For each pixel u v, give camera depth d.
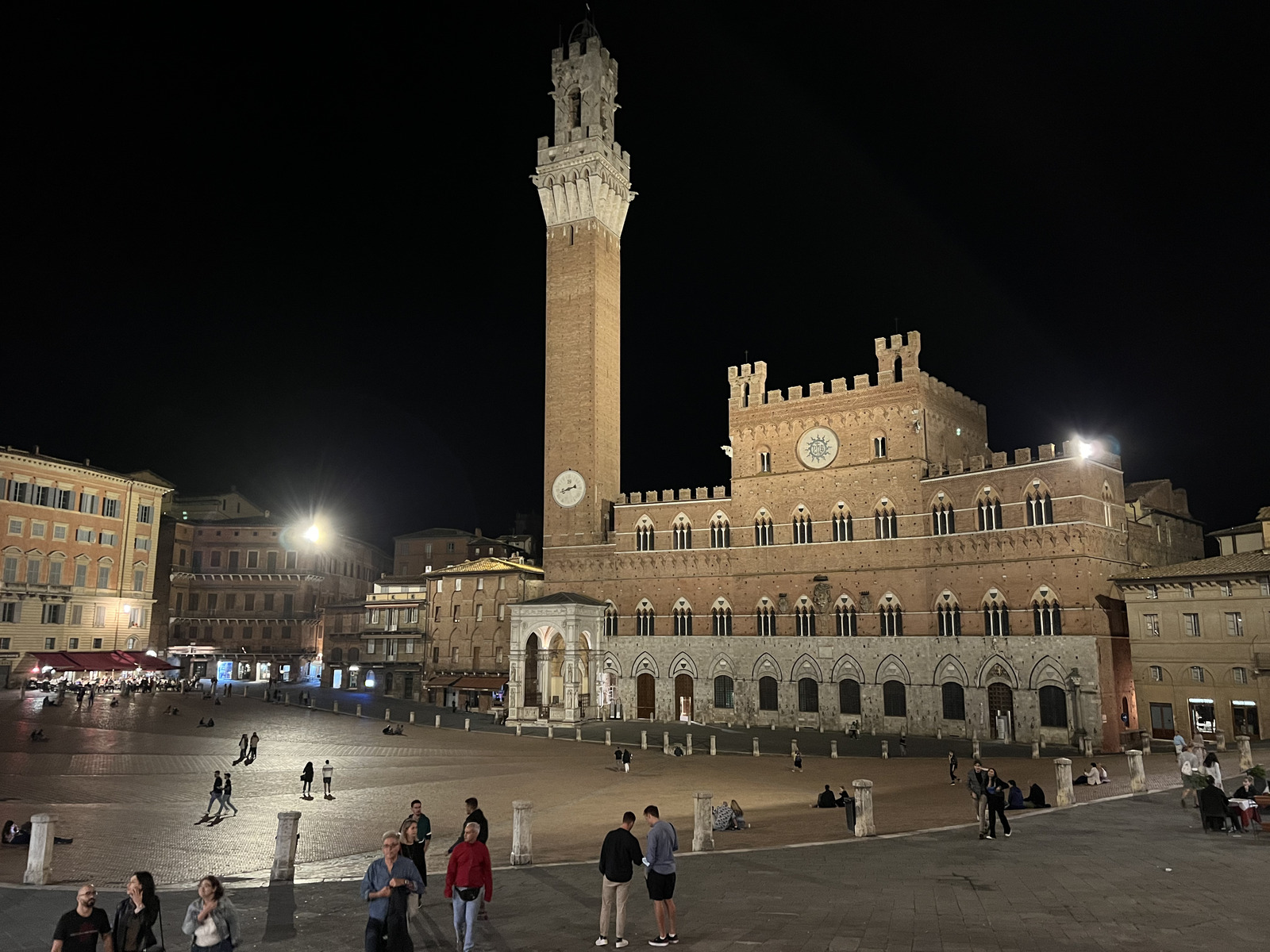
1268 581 70.25
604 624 105.94
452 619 117.31
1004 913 21.59
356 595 162.75
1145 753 68.75
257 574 139.50
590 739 85.06
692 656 100.19
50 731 71.25
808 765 67.69
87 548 111.31
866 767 66.12
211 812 43.88
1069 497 79.12
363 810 46.47
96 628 111.12
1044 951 18.66
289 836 28.77
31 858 28.08
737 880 25.83
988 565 83.56
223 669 137.25
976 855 28.31
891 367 92.56
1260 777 33.91
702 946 19.61
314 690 117.19
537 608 100.00
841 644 91.38
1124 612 81.38
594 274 112.62
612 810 45.81
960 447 97.88
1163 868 25.78
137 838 37.88
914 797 48.41
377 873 18.61
